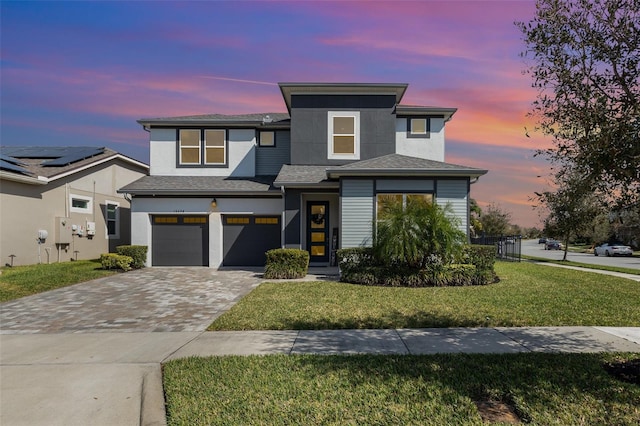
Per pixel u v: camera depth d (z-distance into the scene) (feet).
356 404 12.64
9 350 19.04
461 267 36.40
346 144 52.39
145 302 30.17
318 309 26.11
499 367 15.52
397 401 12.82
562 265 63.72
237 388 14.02
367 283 36.19
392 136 52.21
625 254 104.99
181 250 52.75
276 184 45.60
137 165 71.82
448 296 30.04
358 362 16.34
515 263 63.72
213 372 15.48
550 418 11.52
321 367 15.79
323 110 52.65
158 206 52.19
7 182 45.91
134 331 22.24
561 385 13.78
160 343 19.85
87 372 16.19
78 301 30.71
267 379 14.71
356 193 42.68
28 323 24.27
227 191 50.75
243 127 56.95
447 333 20.70
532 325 22.06
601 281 39.78
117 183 66.33
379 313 24.88
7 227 45.91
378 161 45.44
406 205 39.70
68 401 13.70
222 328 22.30
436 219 35.17
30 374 16.05
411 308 26.13
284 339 19.94
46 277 39.34
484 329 21.36
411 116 55.36
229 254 52.75
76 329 22.82
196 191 50.57
